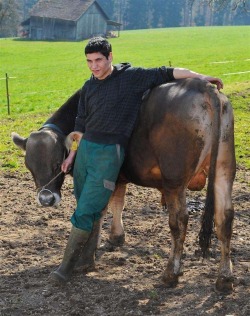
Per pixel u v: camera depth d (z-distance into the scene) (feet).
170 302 19.72
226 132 19.70
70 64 173.68
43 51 225.76
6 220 29.27
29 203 32.42
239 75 115.55
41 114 74.95
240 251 24.79
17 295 20.49
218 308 19.16
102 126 20.76
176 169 19.51
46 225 28.48
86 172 21.12
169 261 20.84
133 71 20.81
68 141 21.80
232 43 215.51
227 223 20.10
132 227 27.99
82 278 21.90
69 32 322.34
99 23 325.21
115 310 19.17
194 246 25.29
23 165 41.68
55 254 24.59
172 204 20.03
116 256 24.17
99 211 20.89
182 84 20.03
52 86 125.70
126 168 21.57
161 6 537.65
